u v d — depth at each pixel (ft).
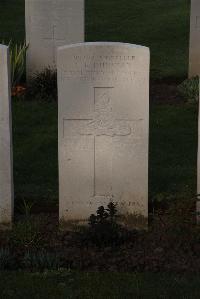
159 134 13.41
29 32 16.66
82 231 9.75
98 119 9.59
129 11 25.49
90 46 9.34
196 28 17.01
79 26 16.60
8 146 9.64
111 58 9.38
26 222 9.76
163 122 14.06
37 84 15.93
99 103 9.53
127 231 9.69
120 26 23.72
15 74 16.28
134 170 9.73
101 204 9.87
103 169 9.76
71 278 8.29
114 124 9.59
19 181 11.31
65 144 9.66
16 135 13.35
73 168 9.73
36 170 11.78
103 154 9.71
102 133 9.63
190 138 13.21
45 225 9.89
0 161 9.69
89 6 26.07
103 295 7.86
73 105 9.53
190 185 10.87
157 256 9.03
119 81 9.45
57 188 11.05
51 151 12.61
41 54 16.75
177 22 23.93
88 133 9.63
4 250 9.02
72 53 9.36
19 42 21.62
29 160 12.19
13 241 9.41
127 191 9.80
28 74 16.84
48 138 13.16
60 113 9.57
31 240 9.37
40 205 10.49
